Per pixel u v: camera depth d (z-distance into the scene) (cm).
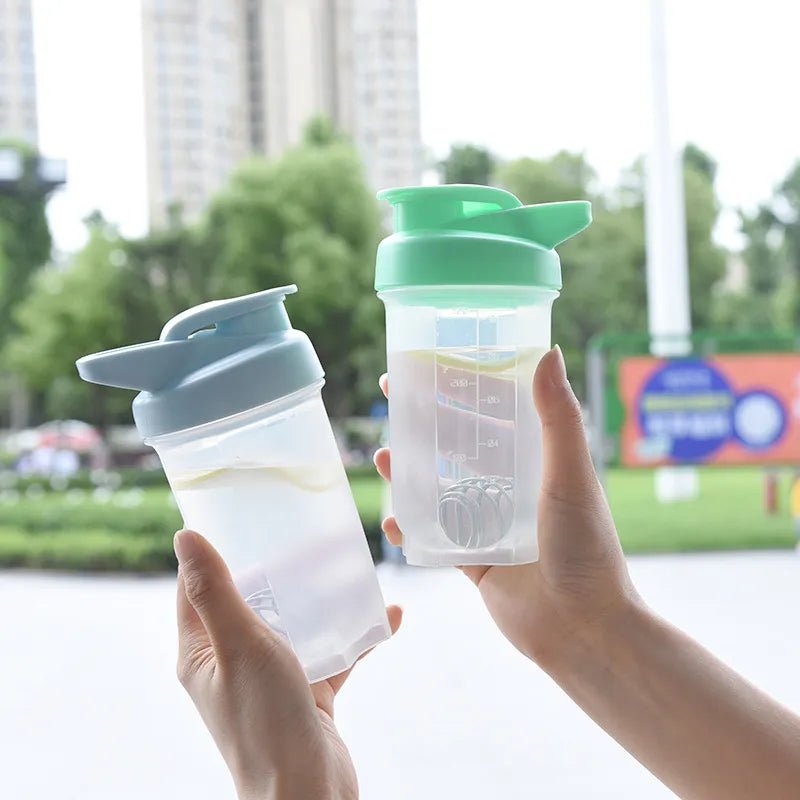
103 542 559
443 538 88
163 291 818
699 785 79
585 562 84
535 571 88
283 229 834
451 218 84
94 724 282
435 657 325
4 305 794
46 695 310
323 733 72
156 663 343
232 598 70
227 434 77
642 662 83
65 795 237
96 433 797
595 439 504
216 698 72
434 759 245
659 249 707
